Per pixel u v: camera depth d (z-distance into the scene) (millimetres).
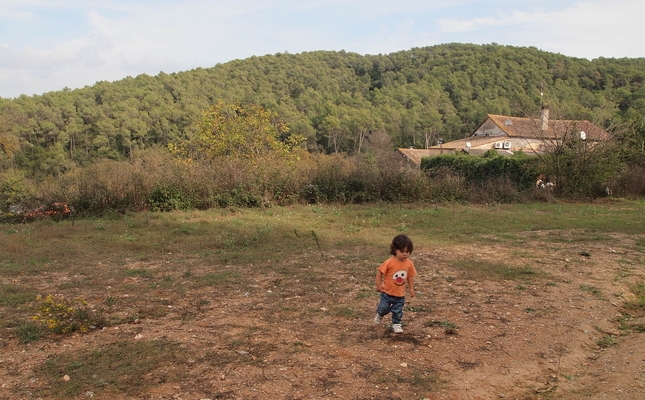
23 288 6988
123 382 3977
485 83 89500
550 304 6320
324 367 4328
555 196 21625
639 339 5059
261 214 15922
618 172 22812
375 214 15898
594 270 8156
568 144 22266
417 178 20266
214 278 7547
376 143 70312
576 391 4023
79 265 8641
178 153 22172
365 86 105500
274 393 3822
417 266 8461
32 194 16078
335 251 9859
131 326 5383
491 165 25594
